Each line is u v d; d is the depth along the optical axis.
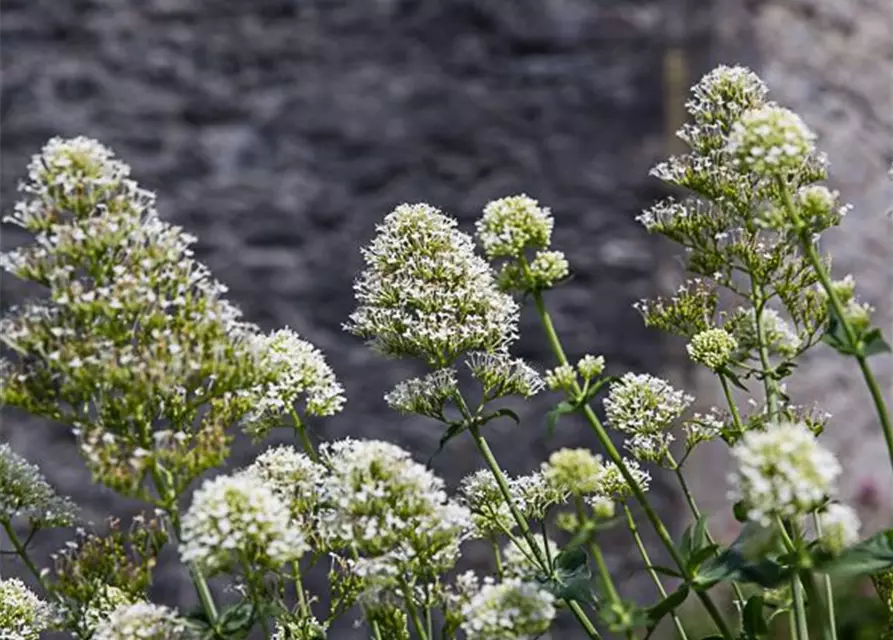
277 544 2.41
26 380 2.45
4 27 6.80
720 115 2.59
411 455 2.46
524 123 6.66
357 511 2.44
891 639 2.53
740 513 2.44
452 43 6.70
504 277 2.51
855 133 6.77
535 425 6.29
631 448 2.59
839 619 3.29
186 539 2.42
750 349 2.61
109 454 2.42
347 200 6.69
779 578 2.42
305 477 2.53
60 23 6.79
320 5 6.75
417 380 2.59
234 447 5.58
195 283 2.46
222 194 6.72
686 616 4.30
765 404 2.58
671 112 6.58
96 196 2.46
